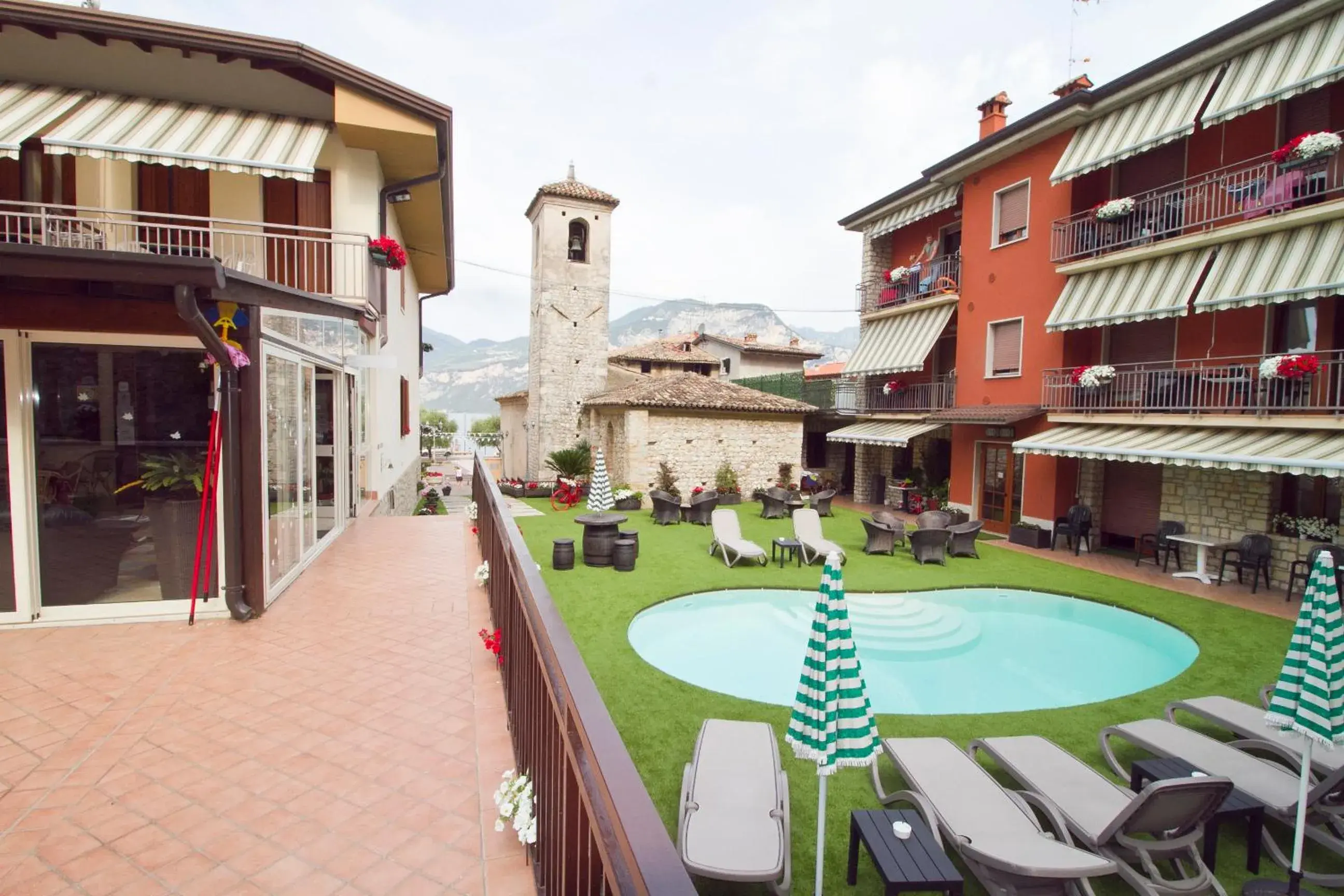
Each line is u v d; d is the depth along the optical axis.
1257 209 12.36
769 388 32.56
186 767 4.07
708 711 7.04
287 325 7.95
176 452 6.77
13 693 5.03
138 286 6.35
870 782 5.72
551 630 2.87
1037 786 4.99
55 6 9.36
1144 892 4.10
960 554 15.69
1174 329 14.74
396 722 4.72
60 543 6.53
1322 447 10.93
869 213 23.98
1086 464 16.47
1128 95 14.72
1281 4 11.77
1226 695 7.82
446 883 3.12
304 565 9.05
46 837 3.37
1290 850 5.00
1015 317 18.11
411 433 22.06
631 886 1.51
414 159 12.40
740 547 14.10
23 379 6.29
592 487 20.75
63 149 8.76
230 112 10.88
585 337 33.72
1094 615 11.83
